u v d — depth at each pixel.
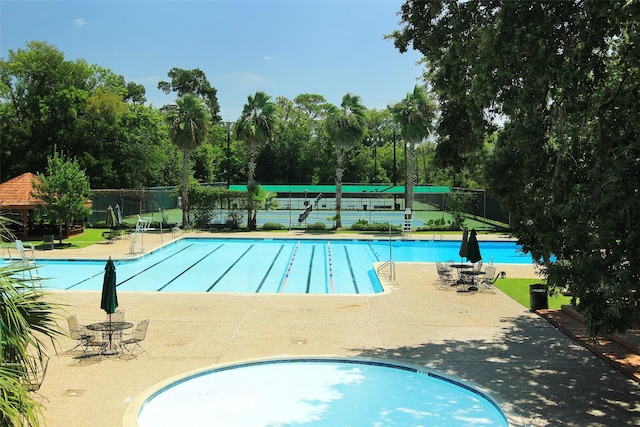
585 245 7.56
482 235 32.03
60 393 9.28
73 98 45.97
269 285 20.00
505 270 21.05
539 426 8.11
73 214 27.41
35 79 47.41
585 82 8.62
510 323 13.77
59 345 11.75
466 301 16.05
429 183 72.19
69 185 27.02
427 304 15.65
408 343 12.14
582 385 9.73
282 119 75.06
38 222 33.72
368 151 76.50
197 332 12.84
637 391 9.46
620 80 9.13
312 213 49.88
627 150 7.84
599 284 7.40
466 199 35.84
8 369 5.17
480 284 18.25
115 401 8.95
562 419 8.35
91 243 28.78
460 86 10.82
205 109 35.06
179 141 34.19
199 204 35.84
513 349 11.74
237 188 57.22
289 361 11.09
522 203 8.91
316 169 74.81
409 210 32.22
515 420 8.18
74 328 11.18
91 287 19.14
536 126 8.60
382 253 27.53
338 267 23.66
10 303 5.20
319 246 29.75
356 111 34.81
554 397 9.20
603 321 7.56
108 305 11.14
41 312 5.80
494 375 10.20
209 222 36.19
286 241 30.92
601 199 7.34
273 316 14.28
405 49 11.96
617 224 7.28
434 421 8.80
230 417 8.88
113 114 48.31
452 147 12.27
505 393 9.36
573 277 7.66
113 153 50.09
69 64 47.59
